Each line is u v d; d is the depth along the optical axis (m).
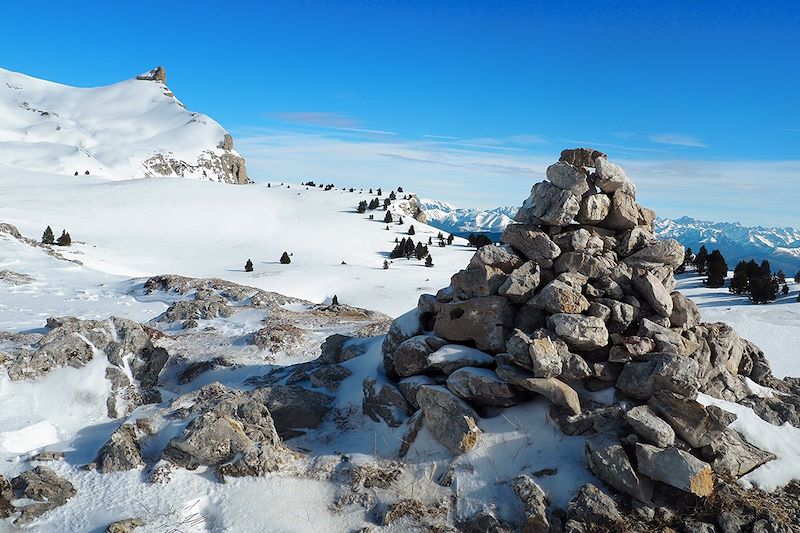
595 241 12.24
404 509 9.68
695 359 11.36
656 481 9.29
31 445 11.74
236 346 20.48
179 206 96.62
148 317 27.31
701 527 8.55
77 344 14.77
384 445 11.46
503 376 10.79
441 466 10.52
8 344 16.56
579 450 10.14
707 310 42.22
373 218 107.31
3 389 13.34
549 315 11.61
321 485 10.53
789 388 12.81
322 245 86.81
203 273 61.94
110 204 92.94
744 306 46.03
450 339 12.41
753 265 56.47
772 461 9.91
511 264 12.41
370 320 27.11
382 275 65.88
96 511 9.48
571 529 8.73
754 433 10.40
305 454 11.56
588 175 12.50
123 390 14.51
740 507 8.80
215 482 10.39
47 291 31.78
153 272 60.03
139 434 11.59
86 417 13.28
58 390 13.79
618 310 11.27
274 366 18.30
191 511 9.64
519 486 9.54
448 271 73.50
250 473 10.51
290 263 71.25
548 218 12.21
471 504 9.66
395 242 93.62
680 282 61.44
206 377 17.83
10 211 78.38
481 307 11.99
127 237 77.56
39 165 168.50
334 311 28.48
